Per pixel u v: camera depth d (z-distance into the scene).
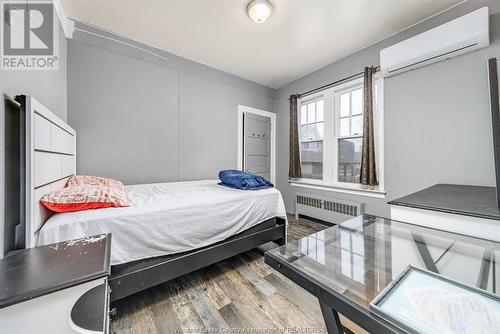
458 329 0.53
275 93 4.06
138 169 2.57
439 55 1.88
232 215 1.78
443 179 1.97
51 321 0.58
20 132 0.93
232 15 2.03
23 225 0.92
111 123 2.38
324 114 3.17
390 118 2.34
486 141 1.74
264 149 3.89
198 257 1.56
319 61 2.97
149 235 1.31
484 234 1.04
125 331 1.16
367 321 0.59
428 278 0.79
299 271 0.84
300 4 1.87
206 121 3.15
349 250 1.08
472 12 1.66
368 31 2.28
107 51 2.32
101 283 0.69
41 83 1.42
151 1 1.85
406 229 1.29
